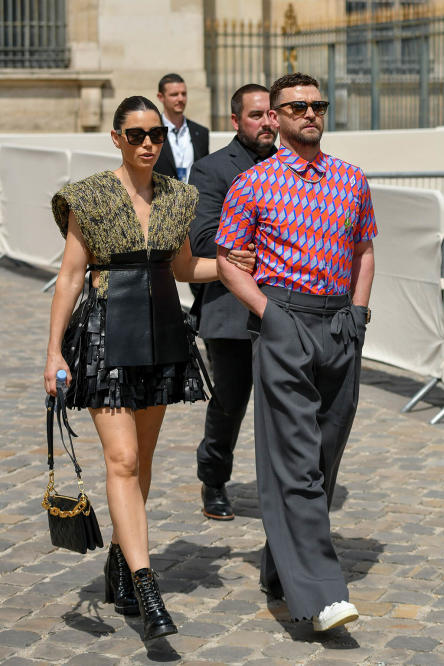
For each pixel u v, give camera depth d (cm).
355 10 2638
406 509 654
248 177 485
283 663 459
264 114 607
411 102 2306
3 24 2377
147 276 488
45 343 1137
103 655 469
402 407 907
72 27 2378
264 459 491
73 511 475
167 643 480
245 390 619
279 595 528
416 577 551
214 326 604
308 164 484
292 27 2506
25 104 2366
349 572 559
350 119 2378
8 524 633
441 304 855
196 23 2414
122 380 477
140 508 479
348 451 779
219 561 578
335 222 483
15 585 546
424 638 480
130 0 2386
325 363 486
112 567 516
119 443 480
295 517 477
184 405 909
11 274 1555
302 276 482
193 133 1082
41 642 481
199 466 644
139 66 2405
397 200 895
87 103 2378
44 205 1436
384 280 926
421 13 2330
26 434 822
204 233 610
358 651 469
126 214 484
